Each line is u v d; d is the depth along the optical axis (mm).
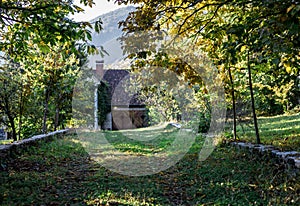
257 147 6406
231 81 7934
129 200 4141
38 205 3797
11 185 4512
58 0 5676
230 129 10320
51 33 5230
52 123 14047
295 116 15930
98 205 3916
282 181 4566
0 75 10242
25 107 11148
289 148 6113
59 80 11414
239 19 5535
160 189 4711
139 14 5699
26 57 7270
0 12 5617
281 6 3793
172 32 6250
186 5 6121
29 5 5949
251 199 3994
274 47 4031
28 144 8031
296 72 6008
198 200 4152
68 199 4098
